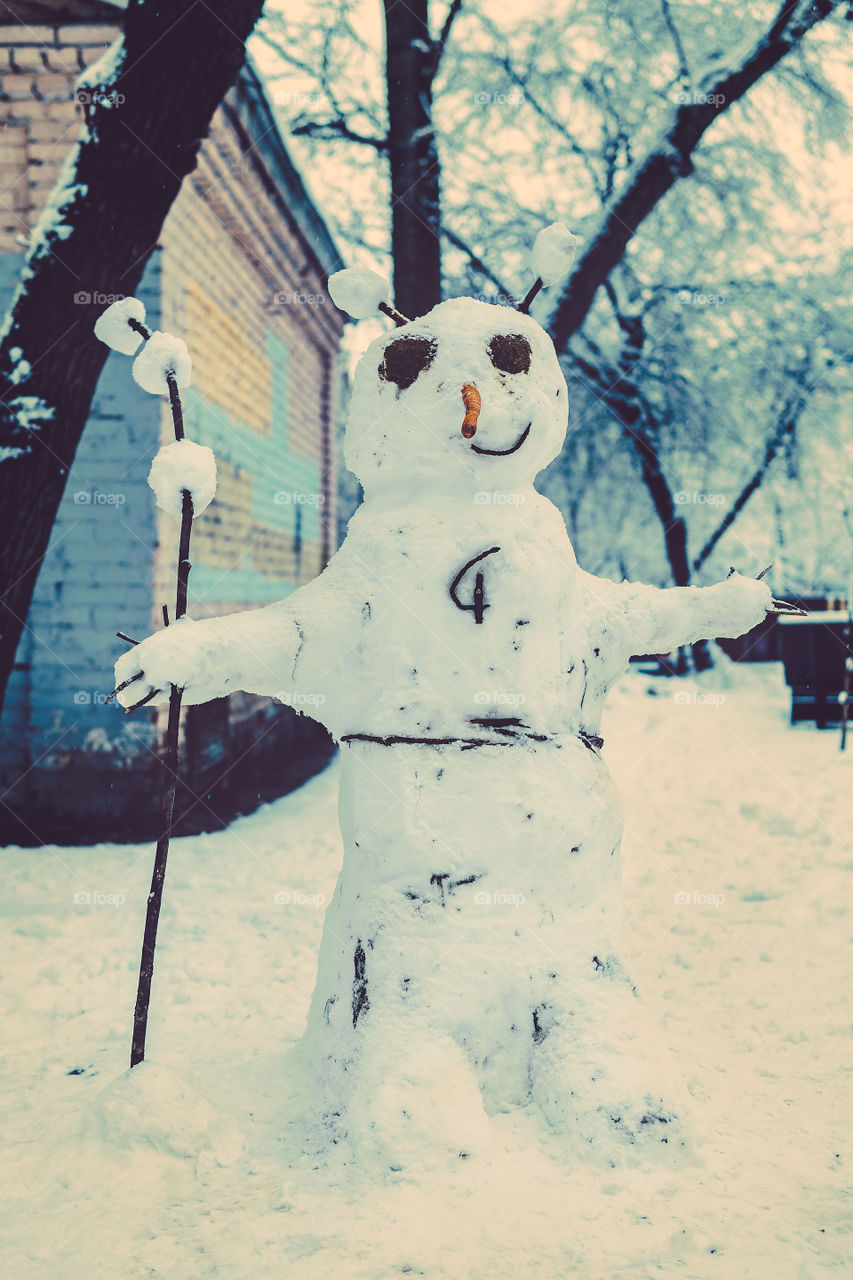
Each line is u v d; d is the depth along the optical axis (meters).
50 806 8.70
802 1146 3.32
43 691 8.67
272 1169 3.22
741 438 16.97
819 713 12.75
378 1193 2.99
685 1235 2.81
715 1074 3.89
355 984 3.47
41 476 7.02
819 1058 4.04
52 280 6.92
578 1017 3.39
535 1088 3.36
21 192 8.81
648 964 5.24
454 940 3.40
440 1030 3.33
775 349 15.67
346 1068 3.40
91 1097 3.88
